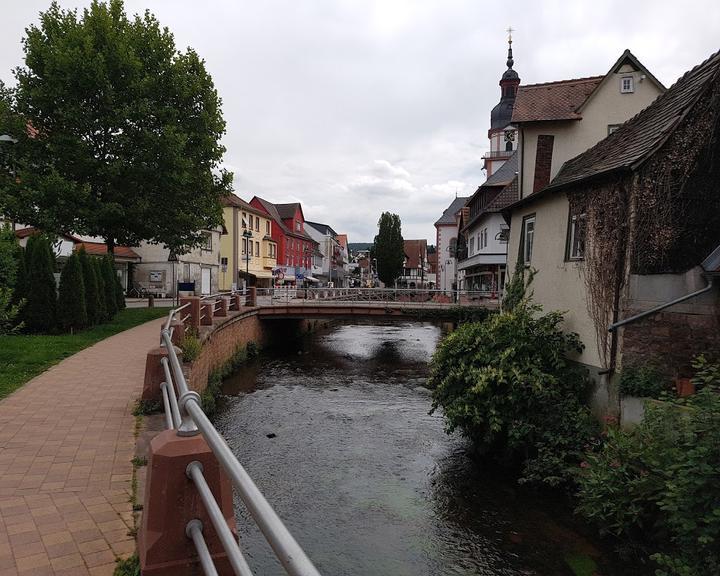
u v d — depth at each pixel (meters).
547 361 10.22
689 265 8.96
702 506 5.28
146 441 5.51
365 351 28.25
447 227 71.88
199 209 22.12
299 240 68.62
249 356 23.28
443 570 6.69
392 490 9.05
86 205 19.05
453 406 10.11
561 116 17.05
